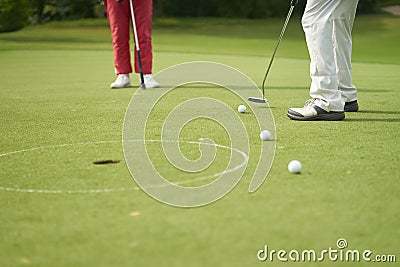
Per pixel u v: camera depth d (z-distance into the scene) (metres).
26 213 2.98
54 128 5.32
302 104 6.74
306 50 18.27
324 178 3.53
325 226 2.77
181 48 18.34
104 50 17.28
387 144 4.48
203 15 33.03
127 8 8.48
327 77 5.53
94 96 7.67
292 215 2.90
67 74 10.89
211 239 2.61
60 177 3.61
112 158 4.07
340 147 4.37
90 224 2.81
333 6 5.61
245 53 16.55
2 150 4.43
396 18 30.05
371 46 19.00
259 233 2.68
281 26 28.48
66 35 25.14
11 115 6.14
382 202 3.10
